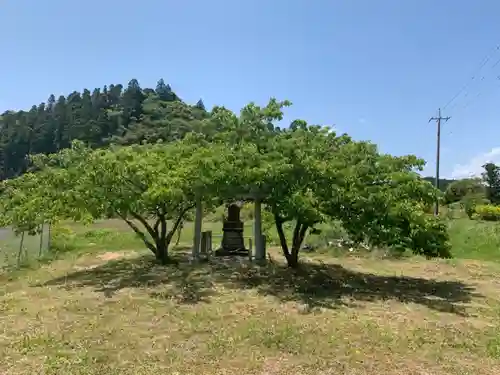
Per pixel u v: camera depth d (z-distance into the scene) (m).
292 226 25.55
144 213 17.61
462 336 9.13
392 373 7.20
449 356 8.02
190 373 7.05
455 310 11.16
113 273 15.04
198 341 8.55
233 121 15.45
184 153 15.34
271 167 12.62
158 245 16.25
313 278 14.48
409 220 13.05
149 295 11.95
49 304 11.22
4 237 24.30
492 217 31.53
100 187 13.77
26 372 6.99
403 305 11.57
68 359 7.55
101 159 13.70
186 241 24.12
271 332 8.97
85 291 12.59
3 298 11.92
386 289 13.55
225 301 11.41
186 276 14.05
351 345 8.40
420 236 13.05
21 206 15.43
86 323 9.60
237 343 8.40
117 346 8.21
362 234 13.45
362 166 13.68
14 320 9.81
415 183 13.45
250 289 12.70
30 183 16.39
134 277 14.20
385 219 12.93
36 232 17.62
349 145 14.55
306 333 8.99
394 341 8.67
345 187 13.05
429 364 7.62
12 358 7.56
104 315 10.21
